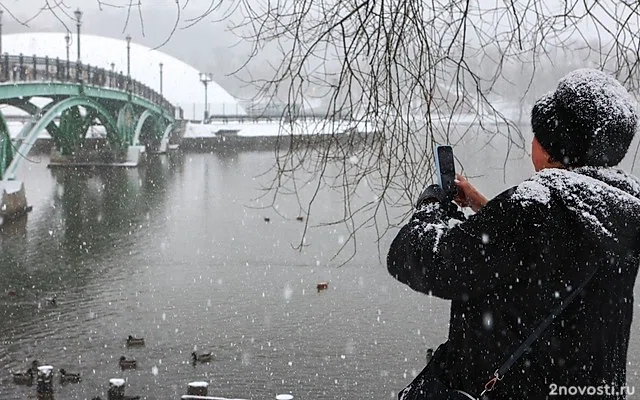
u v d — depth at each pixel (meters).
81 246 31.42
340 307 21.91
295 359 18.17
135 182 50.56
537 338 1.96
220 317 21.52
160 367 18.09
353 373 17.25
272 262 27.47
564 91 2.10
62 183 49.88
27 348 19.45
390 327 20.03
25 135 38.72
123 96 55.56
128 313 22.19
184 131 72.69
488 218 1.97
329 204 35.12
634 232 1.92
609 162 2.09
